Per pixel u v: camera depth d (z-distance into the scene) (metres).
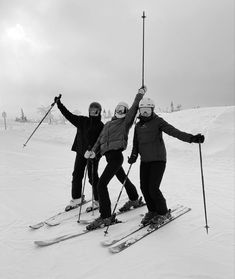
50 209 5.39
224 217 5.12
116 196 6.26
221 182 8.16
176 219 4.84
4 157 11.62
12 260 3.57
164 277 3.22
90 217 4.84
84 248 3.83
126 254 3.67
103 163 11.25
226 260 3.62
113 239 4.00
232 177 8.92
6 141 17.94
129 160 4.56
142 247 3.85
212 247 3.94
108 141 4.46
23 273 3.30
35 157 12.11
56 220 4.73
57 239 4.02
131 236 4.12
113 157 4.44
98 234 4.21
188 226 4.59
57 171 9.09
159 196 4.34
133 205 5.27
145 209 5.25
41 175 8.39
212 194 6.75
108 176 4.41
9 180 7.61
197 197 6.43
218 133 14.82
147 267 3.40
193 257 3.64
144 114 4.38
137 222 4.64
